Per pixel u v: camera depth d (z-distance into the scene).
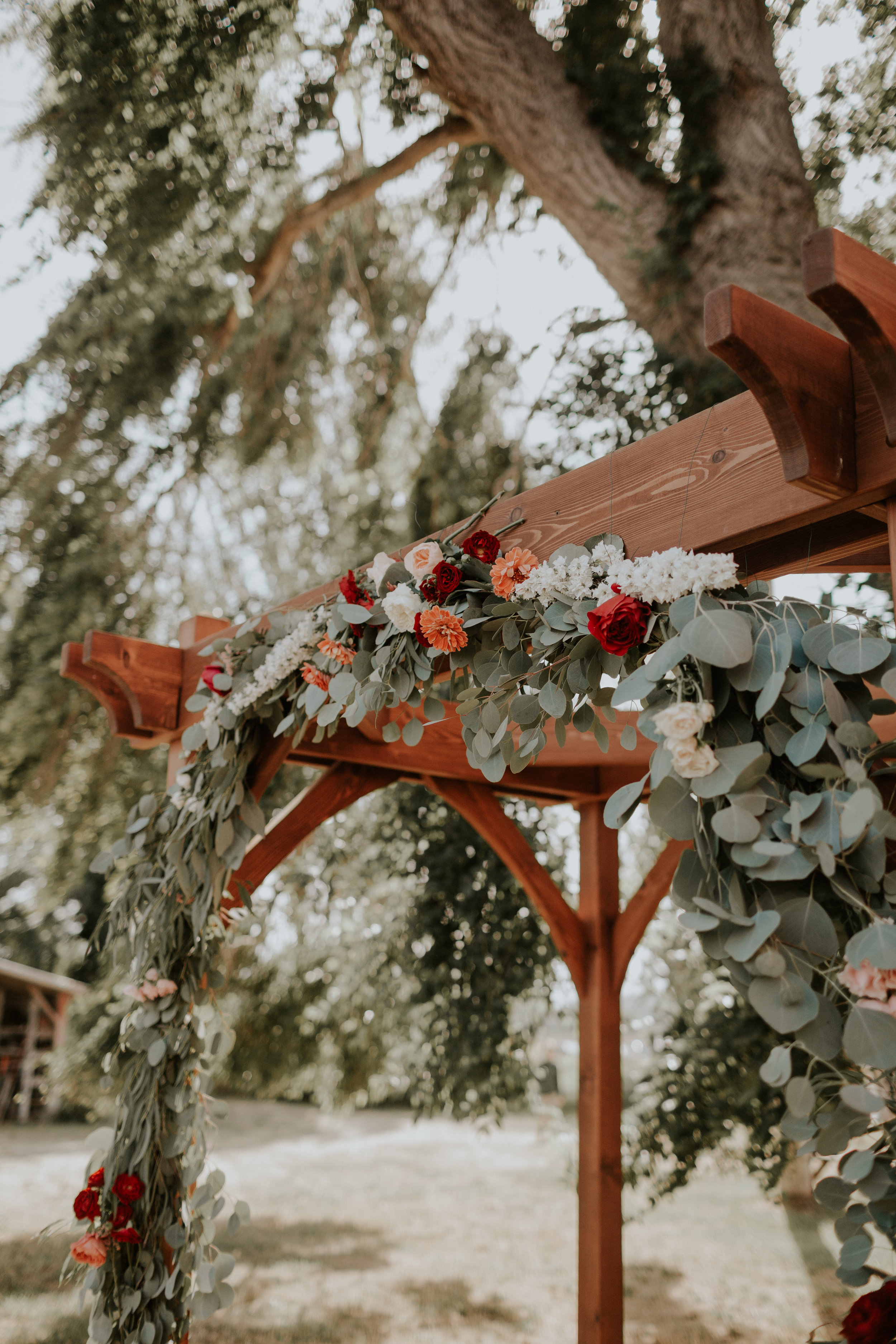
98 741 6.26
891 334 1.15
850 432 1.31
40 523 6.23
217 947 2.60
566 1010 4.91
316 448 7.24
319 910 5.33
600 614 1.50
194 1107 2.46
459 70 4.71
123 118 5.19
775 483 1.43
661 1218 6.76
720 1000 4.09
